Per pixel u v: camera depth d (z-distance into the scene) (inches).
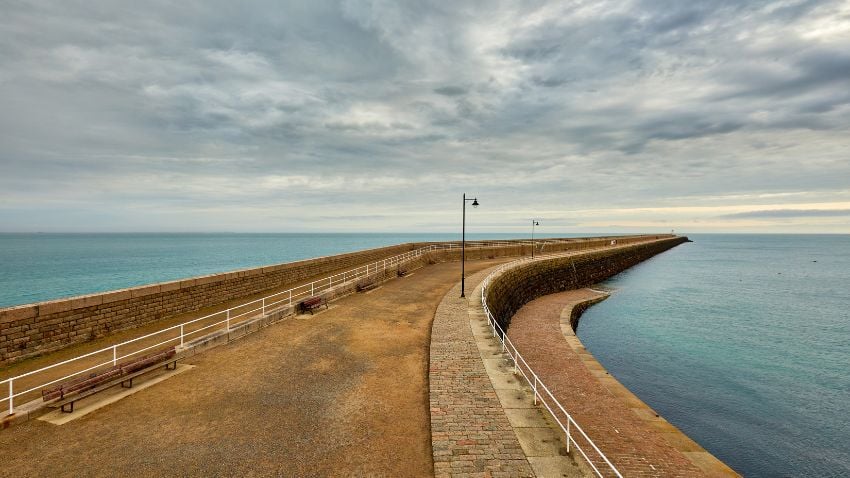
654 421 497.7
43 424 298.2
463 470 250.8
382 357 457.4
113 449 271.6
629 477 376.2
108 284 1968.5
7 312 394.3
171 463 258.7
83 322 462.6
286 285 846.5
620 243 3149.6
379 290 863.1
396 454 274.5
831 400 727.7
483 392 361.1
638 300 1578.5
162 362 404.2
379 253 1332.4
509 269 1162.0
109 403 334.6
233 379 389.1
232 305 663.1
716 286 2046.0
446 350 471.5
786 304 1612.9
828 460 542.3
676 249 5260.8
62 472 247.8
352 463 263.9
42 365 399.2
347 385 382.0
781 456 550.9
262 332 543.2
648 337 1091.9
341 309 681.6
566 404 549.6
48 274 2358.5
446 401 343.3
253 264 2947.8
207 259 3405.5
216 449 275.1
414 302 744.3
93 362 410.3
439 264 1402.6
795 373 860.6
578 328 1144.8
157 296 557.0
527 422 309.6
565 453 270.4
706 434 605.0
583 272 1806.1
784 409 690.2
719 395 741.3
